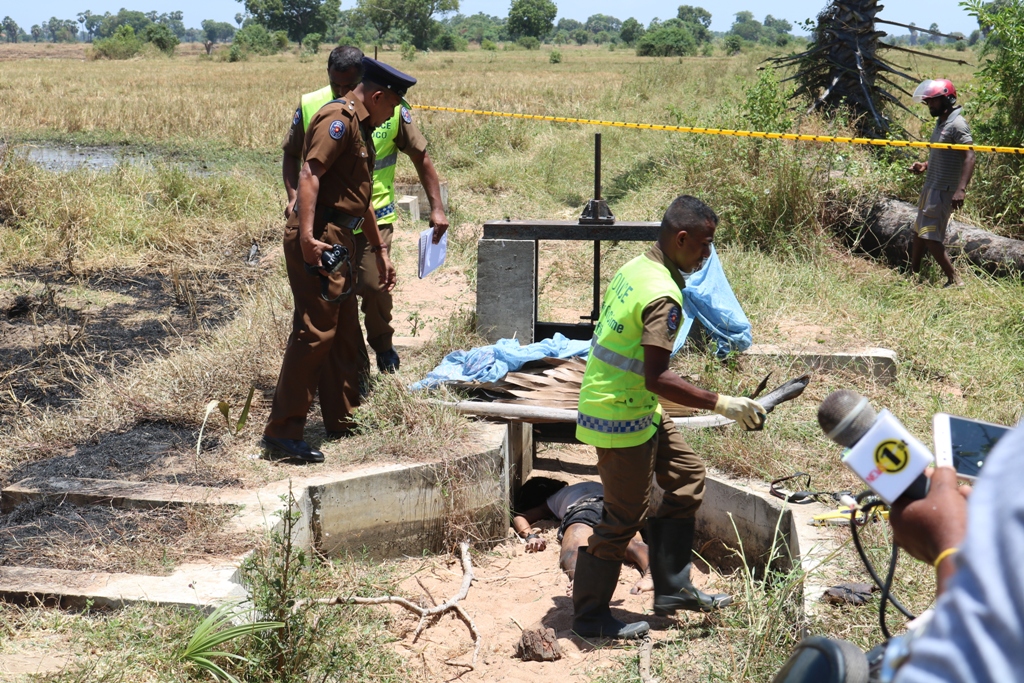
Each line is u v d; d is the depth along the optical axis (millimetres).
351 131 4504
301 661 3301
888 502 1459
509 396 5402
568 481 5781
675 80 28828
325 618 3541
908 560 3652
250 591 3605
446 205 11656
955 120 7406
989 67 9617
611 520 3760
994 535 814
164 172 11391
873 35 12258
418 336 6848
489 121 16578
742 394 5340
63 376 6062
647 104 22141
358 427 5008
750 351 5961
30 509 4277
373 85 4586
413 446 4816
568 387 5391
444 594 4328
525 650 3762
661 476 3863
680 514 3877
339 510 4488
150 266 9195
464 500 4770
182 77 39250
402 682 3514
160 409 5180
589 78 35562
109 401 5312
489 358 5559
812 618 3375
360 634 3678
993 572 799
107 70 46906
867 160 10336
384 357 5902
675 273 3553
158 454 4766
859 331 6395
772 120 10344
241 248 9812
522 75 39438
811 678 1690
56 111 21469
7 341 6824
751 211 8867
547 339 6008
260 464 4645
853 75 12266
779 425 4957
